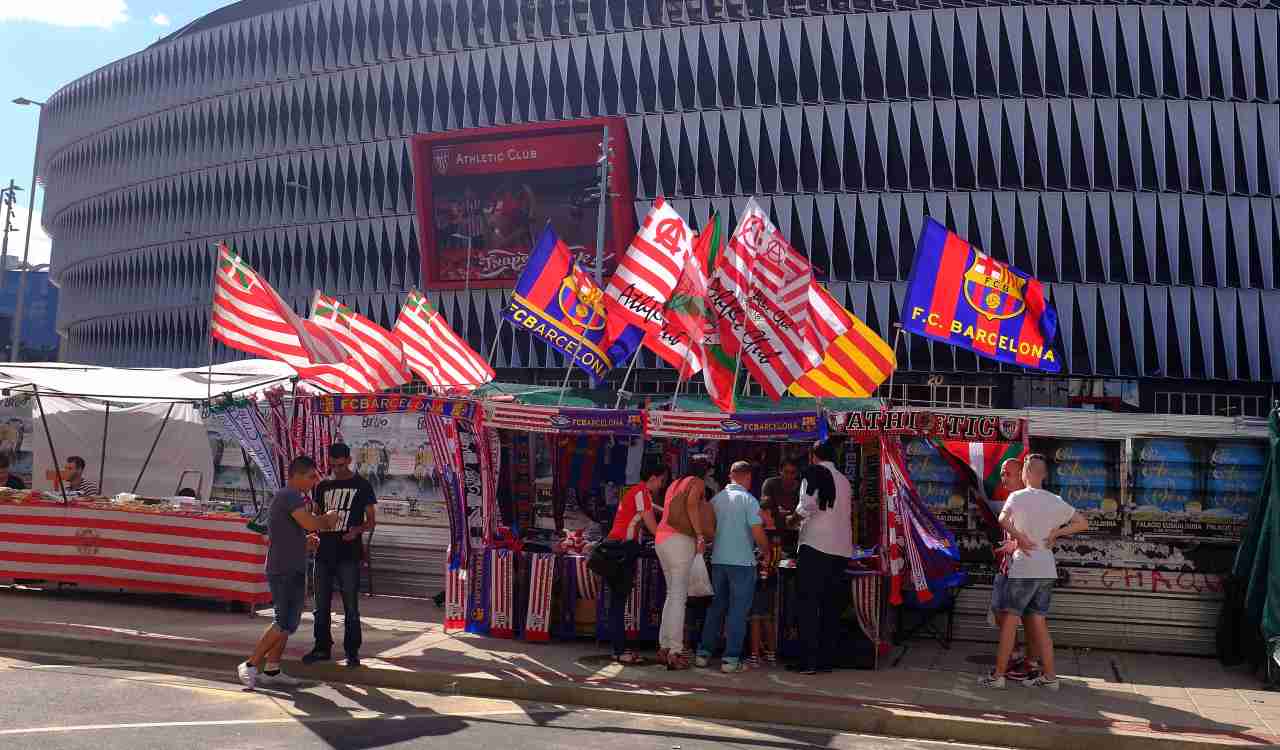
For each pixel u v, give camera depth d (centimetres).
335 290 6844
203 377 1551
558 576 1188
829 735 853
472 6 6594
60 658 1023
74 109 8762
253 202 7200
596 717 883
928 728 864
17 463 1942
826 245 5759
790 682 1000
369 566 1522
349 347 1511
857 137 5775
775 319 1190
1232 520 1222
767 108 5931
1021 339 1220
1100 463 1256
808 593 1043
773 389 1190
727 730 854
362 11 6888
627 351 1369
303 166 7031
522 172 6262
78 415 1909
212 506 1420
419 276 6638
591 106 6269
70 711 788
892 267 5669
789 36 5934
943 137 5672
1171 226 5478
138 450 1889
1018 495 1019
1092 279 5503
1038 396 5506
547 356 6216
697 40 6091
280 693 914
